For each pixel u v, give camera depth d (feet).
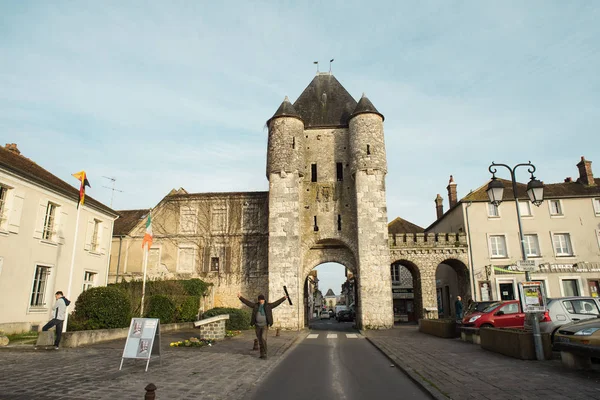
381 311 78.18
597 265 89.81
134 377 27.61
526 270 35.96
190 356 38.01
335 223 86.99
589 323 31.09
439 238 94.48
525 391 23.44
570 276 89.51
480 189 99.66
